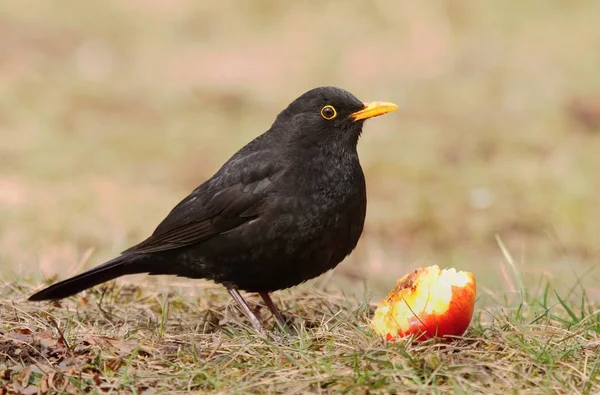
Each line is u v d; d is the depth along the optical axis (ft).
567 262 41.04
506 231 50.39
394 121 68.59
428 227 50.78
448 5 90.79
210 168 60.49
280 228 28.07
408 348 24.70
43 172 57.11
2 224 47.88
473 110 70.90
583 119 68.08
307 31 89.45
